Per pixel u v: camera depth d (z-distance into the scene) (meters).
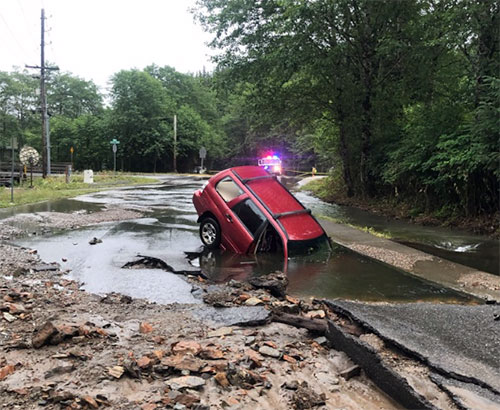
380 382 3.46
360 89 18.89
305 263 7.90
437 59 17.25
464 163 12.16
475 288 6.49
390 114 19.59
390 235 11.35
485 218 12.25
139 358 3.64
